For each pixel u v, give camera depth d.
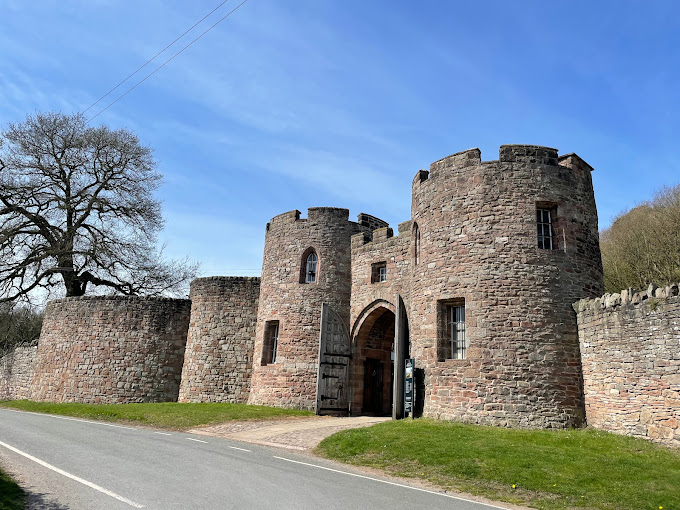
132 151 33.31
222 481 8.45
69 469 9.06
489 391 14.93
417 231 18.75
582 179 17.08
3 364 32.38
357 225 24.17
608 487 9.31
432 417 15.94
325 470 10.16
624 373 13.14
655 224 28.14
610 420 13.48
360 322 22.28
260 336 24.00
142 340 26.03
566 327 15.23
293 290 23.33
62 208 31.27
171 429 16.89
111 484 7.97
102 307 27.08
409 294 19.20
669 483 9.39
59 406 23.00
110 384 25.70
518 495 9.04
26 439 12.71
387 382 23.59
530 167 16.48
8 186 30.09
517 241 15.81
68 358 27.19
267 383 22.77
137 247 33.66
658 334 12.21
